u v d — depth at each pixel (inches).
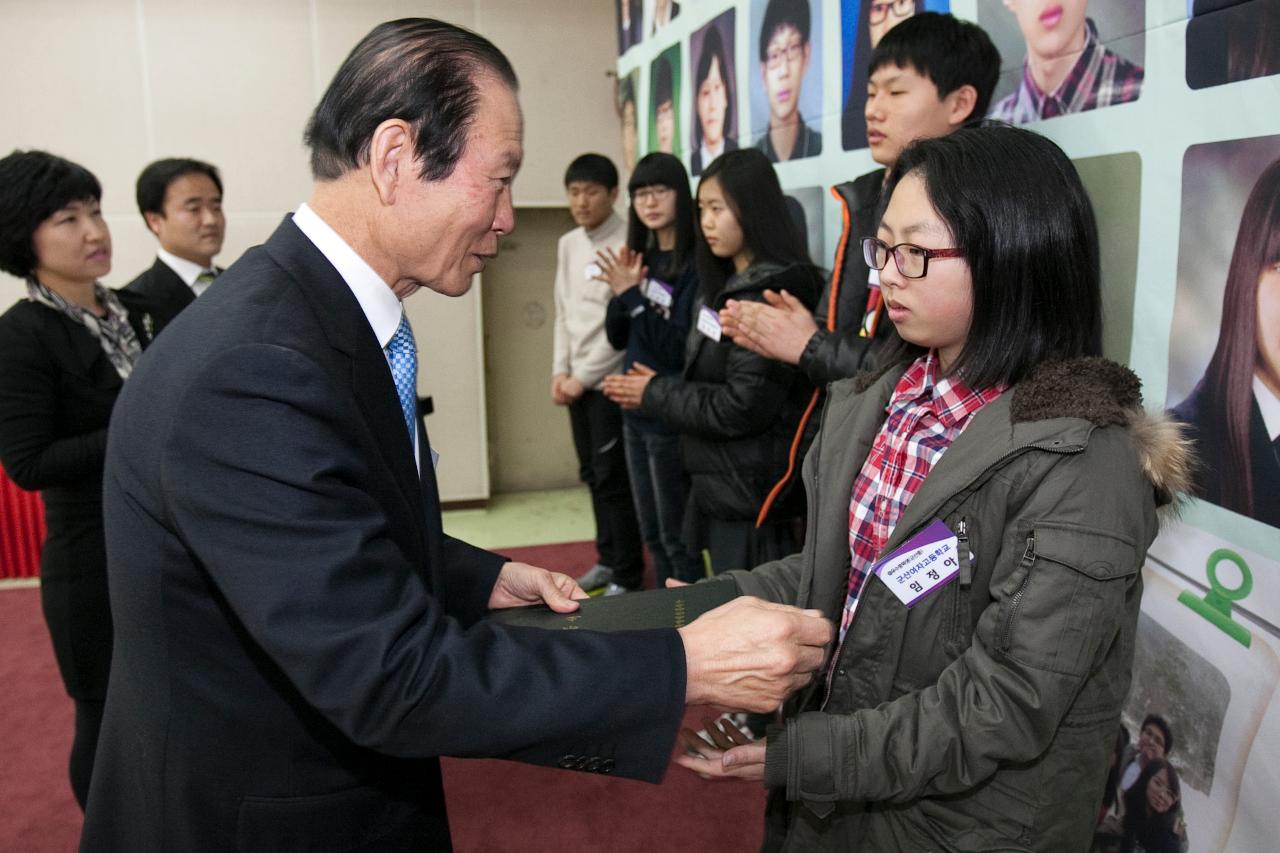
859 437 41.3
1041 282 33.2
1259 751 44.3
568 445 196.5
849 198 69.5
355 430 29.9
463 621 41.7
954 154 33.9
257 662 31.4
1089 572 30.5
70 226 68.1
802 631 32.1
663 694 29.5
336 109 30.7
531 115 172.6
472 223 31.6
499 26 168.2
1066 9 53.0
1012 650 31.3
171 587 30.6
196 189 94.5
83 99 156.0
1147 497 32.7
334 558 27.3
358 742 28.2
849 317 69.2
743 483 78.3
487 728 27.9
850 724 34.4
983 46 58.4
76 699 68.4
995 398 35.1
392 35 30.7
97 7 153.9
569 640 30.2
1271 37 40.4
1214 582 46.5
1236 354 43.4
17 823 82.8
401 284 33.9
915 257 34.1
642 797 85.0
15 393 64.9
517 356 190.1
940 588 34.9
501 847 77.9
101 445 66.3
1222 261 43.7
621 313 111.4
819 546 41.8
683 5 117.5
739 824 80.3
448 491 181.5
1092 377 32.3
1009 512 33.0
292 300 30.0
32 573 151.2
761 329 67.1
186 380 28.1
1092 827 36.2
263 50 160.7
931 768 32.6
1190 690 48.8
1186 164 45.4
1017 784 34.6
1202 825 48.4
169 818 32.4
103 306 74.8
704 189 78.9
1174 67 45.7
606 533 135.9
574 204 129.3
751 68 98.9
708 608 40.8
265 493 27.2
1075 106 52.9
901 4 71.1
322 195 32.0
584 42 172.1
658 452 112.4
